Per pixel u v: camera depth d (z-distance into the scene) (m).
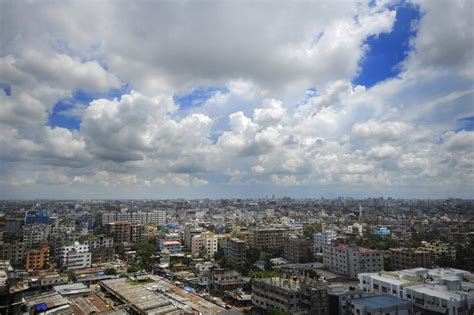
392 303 126.31
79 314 141.50
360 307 123.94
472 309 123.31
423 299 130.75
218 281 190.62
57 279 195.00
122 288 175.50
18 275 194.88
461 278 154.62
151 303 148.75
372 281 155.50
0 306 119.44
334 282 195.88
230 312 138.25
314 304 134.88
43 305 145.12
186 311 141.12
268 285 149.88
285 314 126.00
